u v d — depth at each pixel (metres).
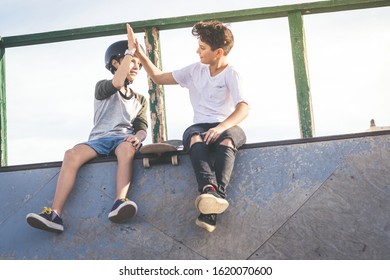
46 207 3.31
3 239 3.36
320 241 3.14
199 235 3.21
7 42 4.18
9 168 3.56
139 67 3.73
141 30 4.13
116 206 3.19
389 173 3.24
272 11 4.03
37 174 3.53
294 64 3.98
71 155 3.40
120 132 3.59
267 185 3.29
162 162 3.40
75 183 3.43
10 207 3.46
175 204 3.31
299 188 3.26
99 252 3.25
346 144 3.34
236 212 3.24
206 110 3.44
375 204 3.18
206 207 3.01
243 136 3.33
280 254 3.13
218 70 3.49
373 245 3.10
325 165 3.31
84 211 3.36
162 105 4.01
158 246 3.22
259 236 3.18
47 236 3.33
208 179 3.09
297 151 3.35
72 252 3.27
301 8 4.01
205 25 3.48
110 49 3.74
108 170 3.45
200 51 3.47
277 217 3.21
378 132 3.34
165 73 3.61
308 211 3.21
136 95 3.74
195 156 3.17
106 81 3.57
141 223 3.28
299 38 4.00
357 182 3.24
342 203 3.20
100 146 3.49
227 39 3.46
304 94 3.94
